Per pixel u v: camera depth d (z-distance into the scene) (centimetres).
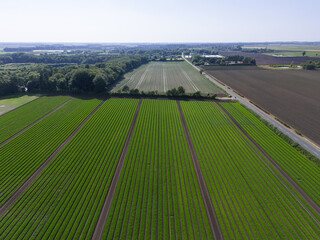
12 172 3766
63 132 5297
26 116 6269
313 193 3356
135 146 4666
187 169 3922
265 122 5856
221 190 3412
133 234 2659
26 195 3250
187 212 2988
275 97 8244
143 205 3092
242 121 6034
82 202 3139
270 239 2608
